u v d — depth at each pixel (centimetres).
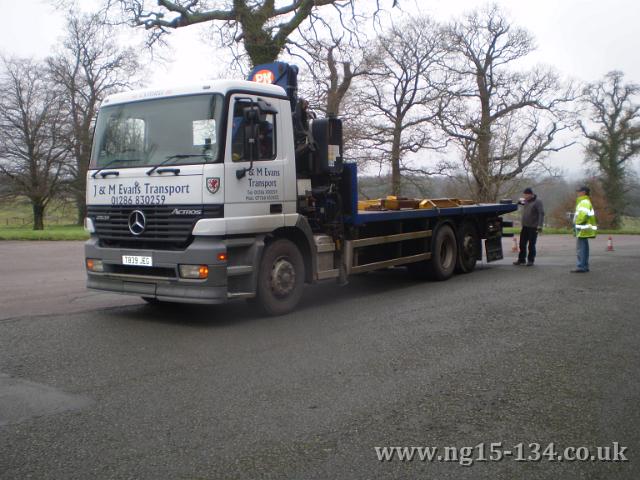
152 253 741
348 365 575
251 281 759
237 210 730
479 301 922
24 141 4166
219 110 721
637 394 503
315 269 859
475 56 3844
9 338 672
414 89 3644
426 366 575
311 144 855
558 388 516
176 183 725
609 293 998
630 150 4403
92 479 347
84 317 795
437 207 1166
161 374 543
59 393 491
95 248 794
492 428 429
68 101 4162
